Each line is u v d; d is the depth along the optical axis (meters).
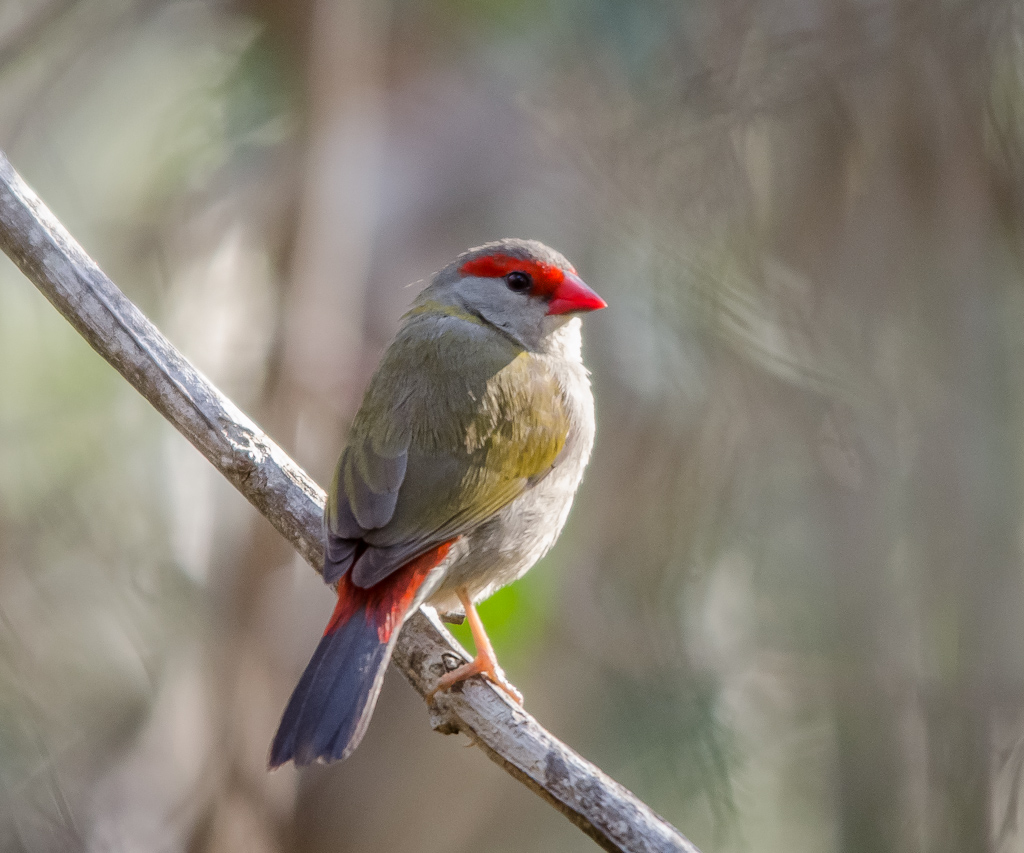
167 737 11.18
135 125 12.26
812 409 11.04
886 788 11.41
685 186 10.82
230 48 11.71
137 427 11.81
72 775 10.80
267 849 10.92
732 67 10.82
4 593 11.06
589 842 11.59
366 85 11.47
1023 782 11.07
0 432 11.50
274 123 11.64
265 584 11.06
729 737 10.91
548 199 11.19
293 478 7.93
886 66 10.77
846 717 11.41
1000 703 11.08
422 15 11.69
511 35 11.59
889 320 11.17
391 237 11.43
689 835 10.73
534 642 10.73
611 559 11.12
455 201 11.47
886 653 11.34
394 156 11.53
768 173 11.18
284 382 11.03
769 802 11.61
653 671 10.91
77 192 11.80
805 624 11.41
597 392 11.22
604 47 11.22
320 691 7.04
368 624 7.27
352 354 11.20
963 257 11.07
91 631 11.25
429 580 7.68
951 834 10.99
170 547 11.48
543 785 7.18
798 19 10.85
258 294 11.56
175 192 11.71
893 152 11.05
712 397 11.03
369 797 11.25
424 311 8.85
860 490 11.28
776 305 10.88
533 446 8.19
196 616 11.28
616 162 10.86
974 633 11.21
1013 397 11.35
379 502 7.68
